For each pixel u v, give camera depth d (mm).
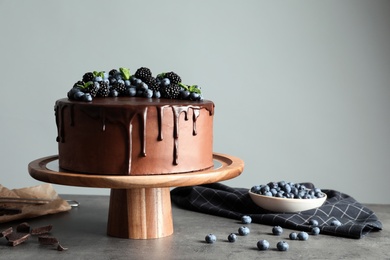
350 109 4109
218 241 2186
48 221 2410
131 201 2199
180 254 2033
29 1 4070
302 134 4137
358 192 4160
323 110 4117
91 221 2420
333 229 2270
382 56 4062
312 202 2422
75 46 4094
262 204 2471
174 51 4090
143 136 2074
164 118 2102
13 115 4137
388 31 4047
